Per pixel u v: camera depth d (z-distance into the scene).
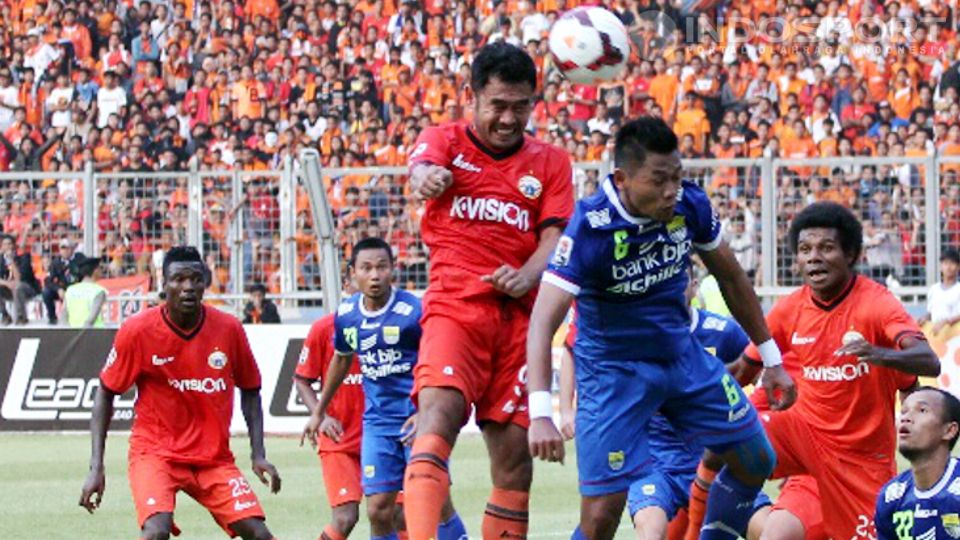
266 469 21.03
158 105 60.31
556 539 25.16
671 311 15.24
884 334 17.89
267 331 42.53
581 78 19.59
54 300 46.81
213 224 45.94
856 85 56.50
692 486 18.72
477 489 31.48
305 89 59.59
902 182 43.75
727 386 15.68
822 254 18.00
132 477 20.22
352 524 23.22
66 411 43.41
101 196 46.59
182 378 20.33
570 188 16.44
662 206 14.27
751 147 54.41
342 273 45.34
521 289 15.73
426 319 16.28
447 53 60.19
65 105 60.97
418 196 15.97
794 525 18.19
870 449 18.31
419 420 15.80
